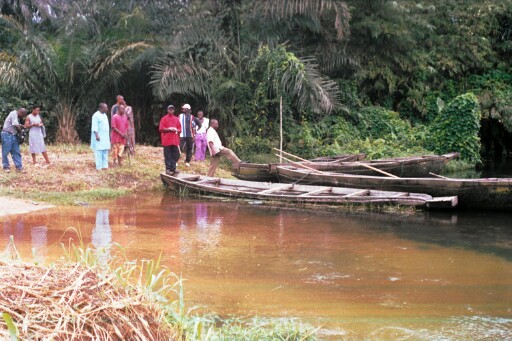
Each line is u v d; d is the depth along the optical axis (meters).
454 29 25.83
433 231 8.48
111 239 7.49
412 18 23.89
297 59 19.34
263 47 19.75
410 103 24.73
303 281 5.67
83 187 12.12
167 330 2.90
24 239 7.30
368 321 4.49
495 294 5.30
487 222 9.30
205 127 16.59
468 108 21.16
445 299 5.12
